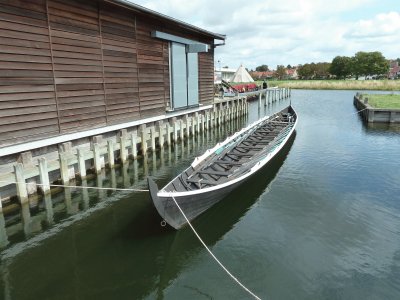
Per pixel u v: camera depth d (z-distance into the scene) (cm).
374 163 1305
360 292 570
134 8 1224
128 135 1357
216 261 662
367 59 10312
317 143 1677
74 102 1073
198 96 1931
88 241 729
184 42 1686
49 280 603
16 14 866
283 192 1006
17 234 759
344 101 4159
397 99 3102
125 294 574
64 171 959
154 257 674
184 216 709
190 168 935
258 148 1269
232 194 911
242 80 4903
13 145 879
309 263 651
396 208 890
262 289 582
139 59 1385
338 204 916
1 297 555
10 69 858
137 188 1055
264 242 727
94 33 1137
